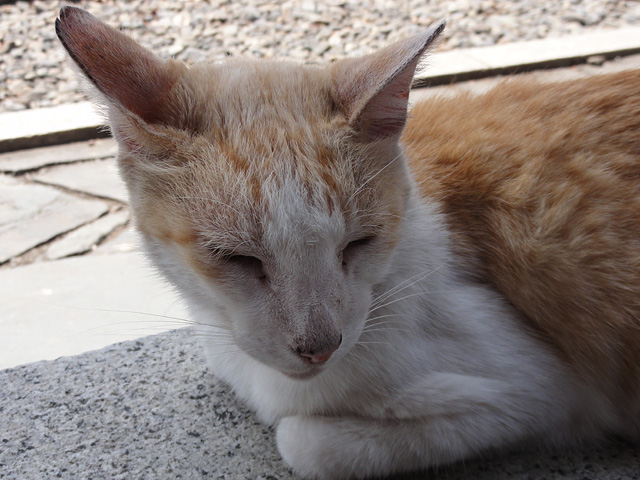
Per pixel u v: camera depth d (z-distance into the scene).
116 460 0.44
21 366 0.51
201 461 0.44
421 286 0.43
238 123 0.39
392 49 0.40
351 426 0.42
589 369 0.44
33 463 0.44
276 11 1.50
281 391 0.43
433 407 0.41
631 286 0.43
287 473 0.43
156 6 1.52
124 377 0.49
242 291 0.39
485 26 1.39
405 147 0.46
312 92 0.40
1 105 1.21
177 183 0.39
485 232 0.45
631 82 0.48
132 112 0.37
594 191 0.44
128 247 0.87
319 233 0.37
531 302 0.44
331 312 0.38
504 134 0.47
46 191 1.00
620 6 1.47
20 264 0.85
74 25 0.37
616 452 0.44
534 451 0.44
